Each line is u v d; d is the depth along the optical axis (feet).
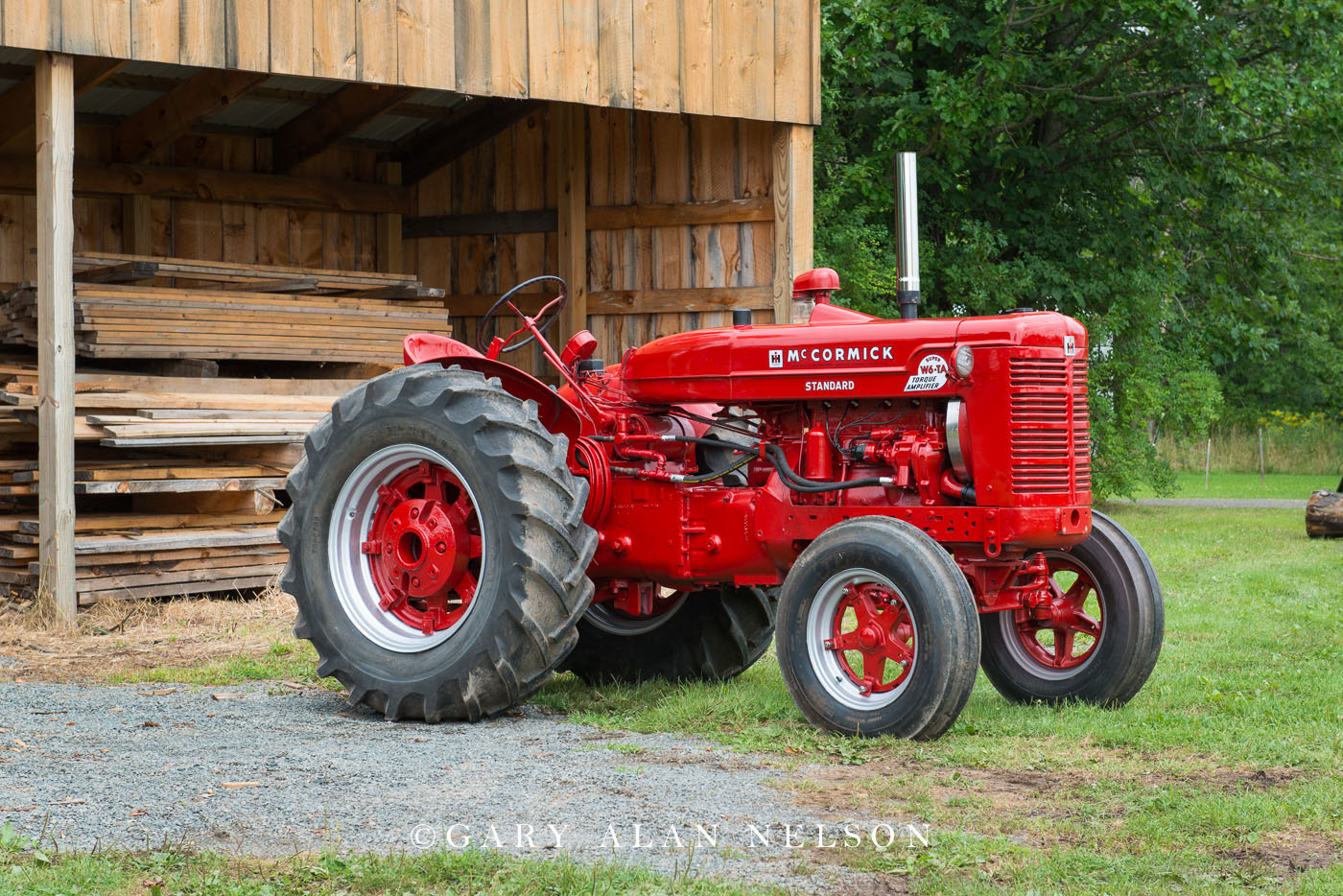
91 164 37.55
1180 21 53.67
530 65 30.40
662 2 32.01
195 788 13.85
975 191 59.93
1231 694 18.90
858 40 52.95
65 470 25.79
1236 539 44.88
